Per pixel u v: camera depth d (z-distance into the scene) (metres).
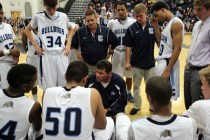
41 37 2.79
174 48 2.54
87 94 1.56
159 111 1.40
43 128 1.57
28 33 2.83
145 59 3.18
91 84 2.55
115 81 2.53
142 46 3.13
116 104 2.52
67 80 1.66
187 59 2.46
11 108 1.58
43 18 2.75
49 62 2.80
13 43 2.91
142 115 3.27
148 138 1.37
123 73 3.71
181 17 15.81
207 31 2.23
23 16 14.48
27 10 14.76
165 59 2.64
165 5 2.61
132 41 3.20
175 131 1.36
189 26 15.94
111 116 2.49
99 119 1.69
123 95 2.53
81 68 1.66
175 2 17.23
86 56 3.14
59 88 1.62
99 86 2.54
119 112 2.40
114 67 3.71
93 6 17.08
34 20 2.78
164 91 1.35
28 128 1.63
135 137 1.39
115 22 3.63
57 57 2.81
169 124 1.37
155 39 3.15
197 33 2.33
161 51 2.70
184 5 16.97
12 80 1.59
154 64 3.20
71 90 1.58
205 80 1.63
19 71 1.60
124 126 2.02
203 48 2.28
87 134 1.53
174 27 2.50
